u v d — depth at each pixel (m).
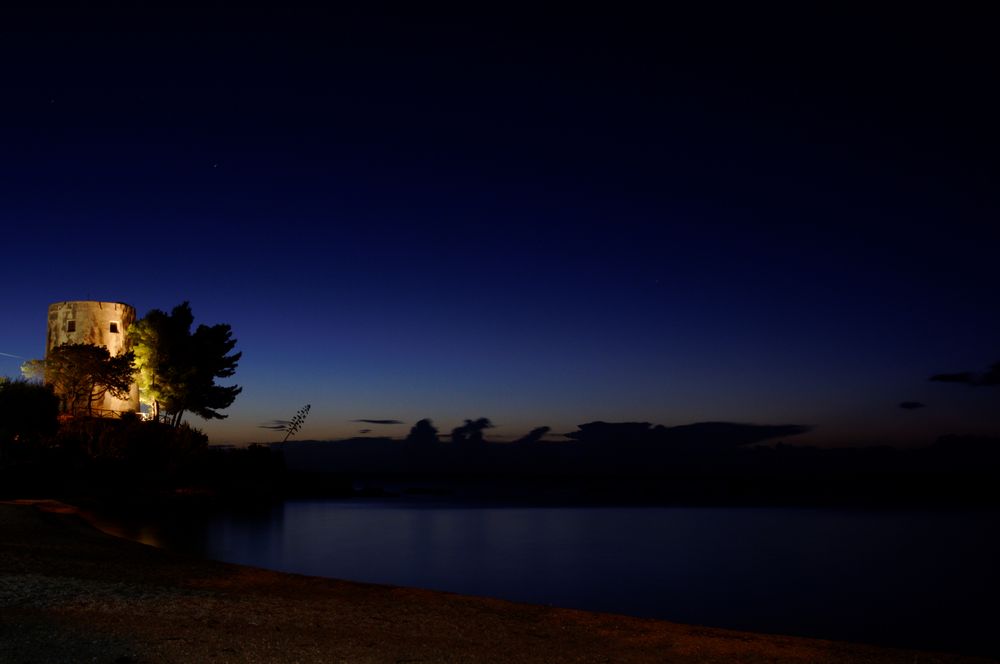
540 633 15.29
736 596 29.44
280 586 19.83
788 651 14.70
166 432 70.81
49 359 68.31
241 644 11.85
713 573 35.75
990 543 51.56
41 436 59.72
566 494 167.50
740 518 77.88
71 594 14.99
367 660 11.55
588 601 27.44
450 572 34.22
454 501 119.56
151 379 73.38
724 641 15.32
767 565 39.12
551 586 30.70
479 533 55.47
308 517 70.88
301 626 13.98
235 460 91.06
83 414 69.75
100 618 13.00
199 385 74.25
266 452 97.25
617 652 13.79
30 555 21.61
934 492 181.25
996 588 32.53
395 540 48.81
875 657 14.66
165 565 22.64
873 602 28.92
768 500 134.50
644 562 39.34
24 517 35.31
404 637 13.84
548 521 70.19
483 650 13.14
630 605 26.86
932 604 28.70
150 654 10.72
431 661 11.88
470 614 16.92
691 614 25.56
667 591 30.19
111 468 63.41
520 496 151.50
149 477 67.44
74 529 33.56
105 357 70.06
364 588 20.28
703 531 59.91
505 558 39.91
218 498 73.69
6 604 13.60
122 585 16.69
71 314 75.81
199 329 76.00
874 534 58.38
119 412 73.38
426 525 62.53
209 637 12.14
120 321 77.62
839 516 82.56
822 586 32.56
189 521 53.69
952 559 42.62
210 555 35.66
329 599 17.86
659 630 16.22
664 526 65.25
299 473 117.81
